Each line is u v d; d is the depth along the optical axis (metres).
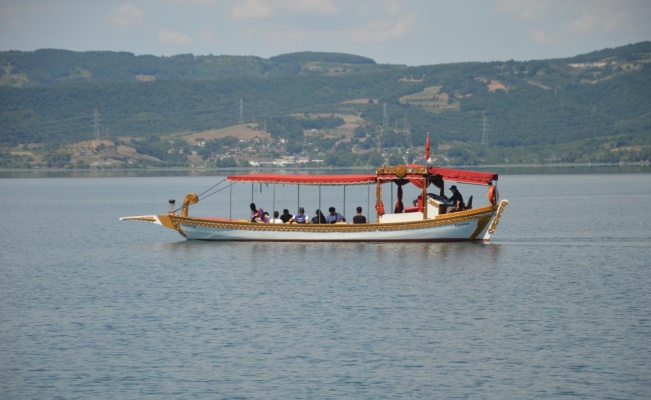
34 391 48.41
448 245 95.38
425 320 62.06
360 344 56.16
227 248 96.38
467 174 95.06
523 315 63.41
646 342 56.22
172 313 65.12
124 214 175.12
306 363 52.53
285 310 65.56
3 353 54.97
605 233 118.94
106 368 51.91
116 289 75.25
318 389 48.34
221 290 73.50
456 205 96.75
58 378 50.31
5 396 47.72
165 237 120.12
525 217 152.25
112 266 89.12
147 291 73.94
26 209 197.75
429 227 95.31
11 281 80.69
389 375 50.38
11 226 145.75
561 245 101.81
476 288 73.19
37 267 90.06
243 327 60.53
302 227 96.88
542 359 52.97
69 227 141.88
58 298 71.69
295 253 91.31
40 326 61.62
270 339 57.41
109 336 58.66
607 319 62.22
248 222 98.69
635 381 49.25
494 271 81.19
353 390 48.16
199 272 82.38
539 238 111.50
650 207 178.25
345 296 70.19
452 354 54.00
